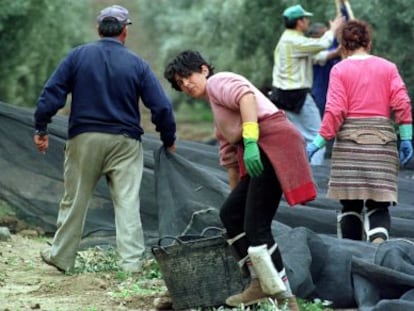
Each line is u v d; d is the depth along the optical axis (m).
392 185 23.88
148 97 24.55
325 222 26.17
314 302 20.30
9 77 47.38
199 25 59.09
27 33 46.81
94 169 24.61
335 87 24.03
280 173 18.34
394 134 24.12
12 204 29.92
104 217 28.48
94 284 22.67
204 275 19.91
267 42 53.16
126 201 24.59
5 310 20.05
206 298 19.94
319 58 35.34
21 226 29.95
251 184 18.61
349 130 23.98
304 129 34.62
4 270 25.20
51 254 24.86
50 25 48.97
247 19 53.34
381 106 23.98
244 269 19.34
